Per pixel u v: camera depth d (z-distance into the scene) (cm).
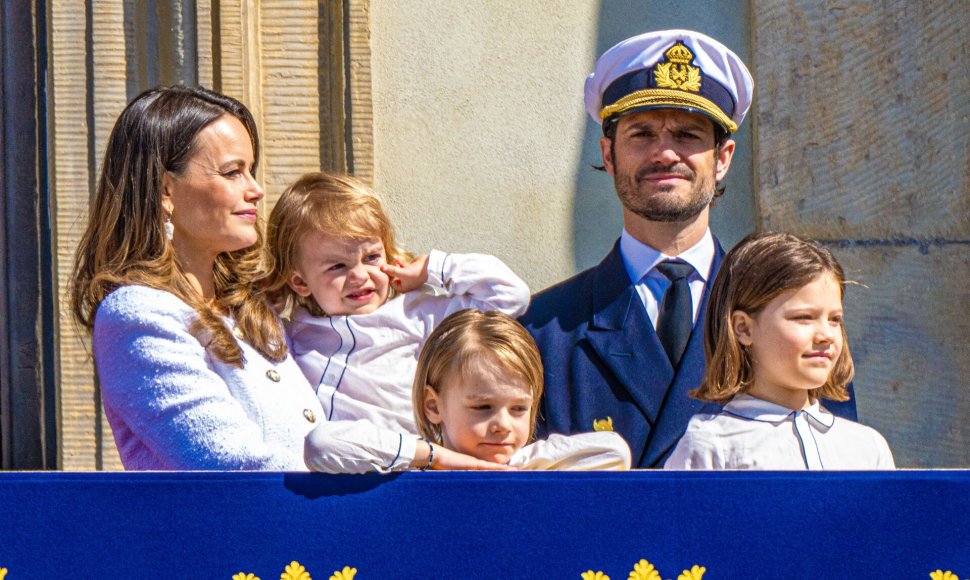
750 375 693
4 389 1020
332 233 736
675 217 775
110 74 995
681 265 792
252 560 588
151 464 641
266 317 707
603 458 648
